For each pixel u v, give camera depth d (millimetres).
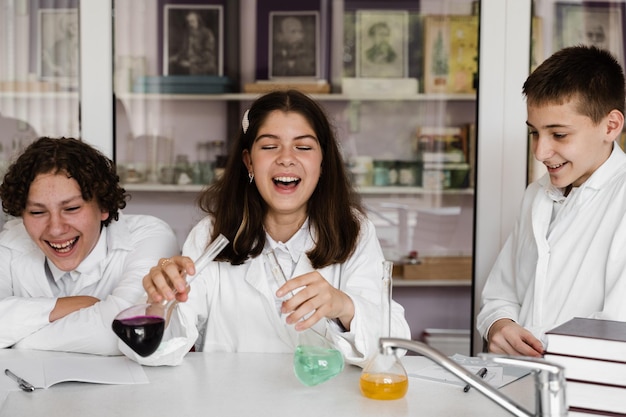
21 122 2703
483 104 2625
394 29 2838
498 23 2592
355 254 1772
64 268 1828
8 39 2682
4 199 1768
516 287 2018
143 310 1370
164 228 2041
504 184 2645
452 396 1336
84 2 2596
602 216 1787
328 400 1305
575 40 2686
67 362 1535
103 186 1816
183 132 2822
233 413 1235
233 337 1802
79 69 2680
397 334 1571
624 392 1181
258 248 1766
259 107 1702
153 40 2791
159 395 1331
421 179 2826
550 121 1749
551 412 996
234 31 2838
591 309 1767
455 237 2809
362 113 2850
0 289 1871
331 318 1534
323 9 2848
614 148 1846
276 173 1655
